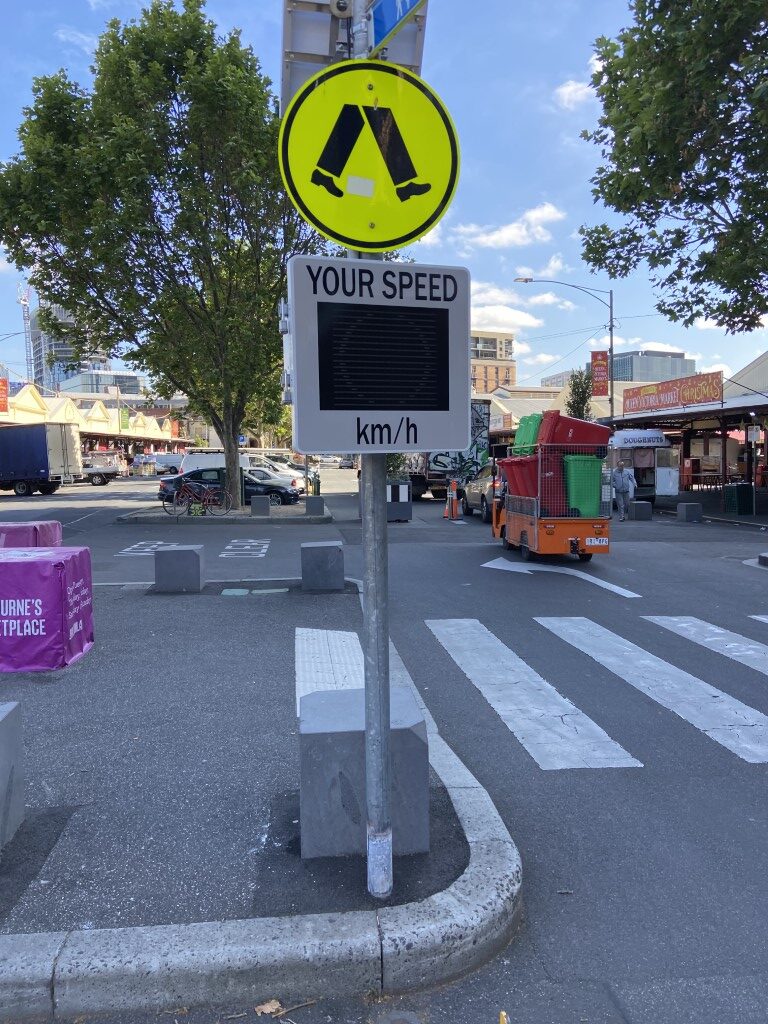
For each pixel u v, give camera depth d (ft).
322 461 295.89
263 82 61.72
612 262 33.45
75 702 17.47
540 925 9.84
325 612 27.48
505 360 470.80
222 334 66.33
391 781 10.30
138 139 58.03
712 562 42.60
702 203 26.94
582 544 39.60
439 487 101.60
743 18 21.97
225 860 10.54
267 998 8.47
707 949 9.37
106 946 8.54
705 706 18.44
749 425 93.15
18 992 8.21
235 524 67.67
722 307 31.53
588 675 20.95
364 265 8.50
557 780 14.25
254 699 17.79
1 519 72.84
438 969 8.75
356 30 8.85
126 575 36.91
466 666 21.68
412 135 8.91
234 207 63.72
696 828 12.44
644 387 99.09
